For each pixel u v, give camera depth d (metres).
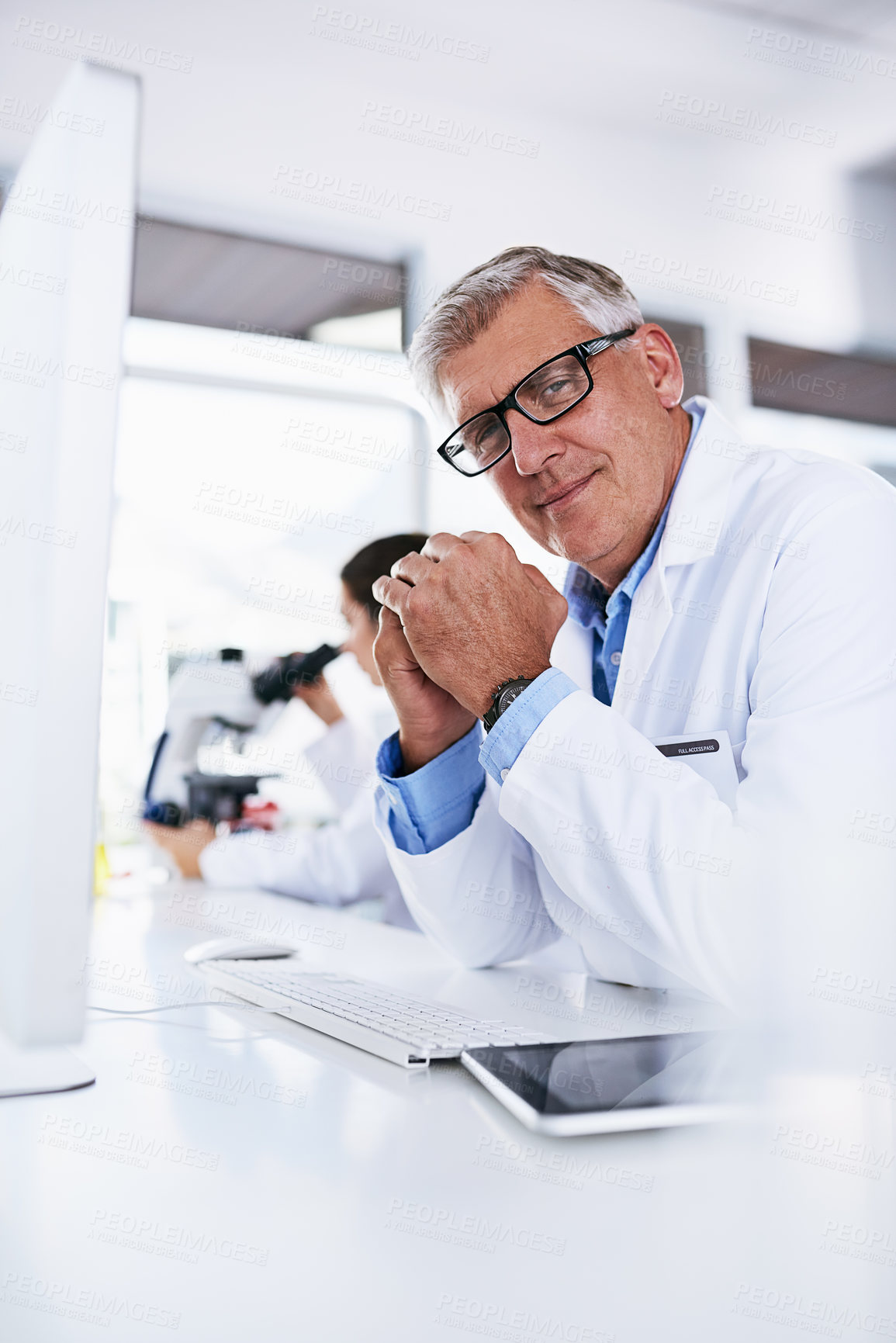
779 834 0.78
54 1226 0.42
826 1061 0.57
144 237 2.69
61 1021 0.50
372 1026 0.72
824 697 0.90
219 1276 0.38
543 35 2.76
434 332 1.19
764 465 1.19
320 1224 0.42
